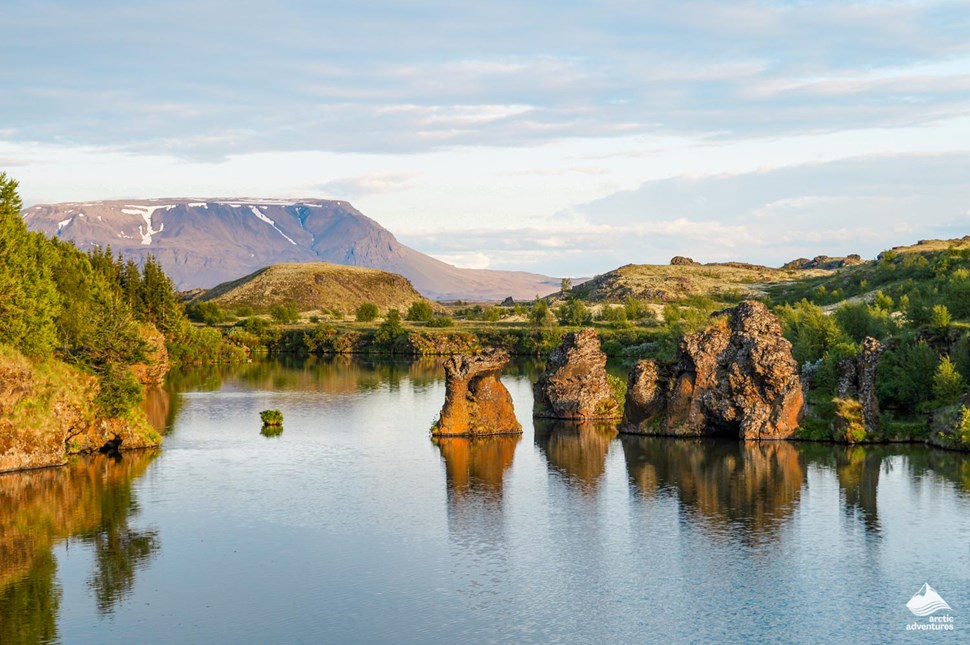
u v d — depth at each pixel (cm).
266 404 14875
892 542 6825
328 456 10200
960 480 8644
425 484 8800
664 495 8288
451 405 11625
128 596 5878
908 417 11262
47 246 14712
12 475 9050
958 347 11662
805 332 14700
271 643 5188
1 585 6059
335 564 6481
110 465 9619
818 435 10694
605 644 5169
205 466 9612
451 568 6391
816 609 5628
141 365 17400
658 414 11606
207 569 6369
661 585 6041
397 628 5388
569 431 11869
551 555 6650
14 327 9431
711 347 11375
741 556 6575
